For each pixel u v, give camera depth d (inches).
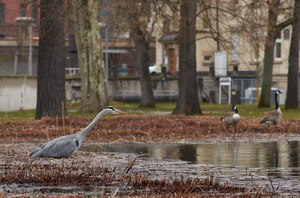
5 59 2770.7
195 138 1155.9
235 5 1862.7
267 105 2215.8
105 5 1956.2
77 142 775.7
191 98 1724.9
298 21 2032.5
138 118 1432.1
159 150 972.6
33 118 1581.0
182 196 563.5
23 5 1587.1
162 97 3011.8
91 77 1800.0
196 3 1704.0
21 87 2196.1
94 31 1793.8
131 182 647.8
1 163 801.6
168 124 1323.8
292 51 2117.4
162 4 1622.8
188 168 770.2
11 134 1156.5
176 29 1822.1
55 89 1486.2
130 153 927.7
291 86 2121.1
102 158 856.9
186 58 1694.1
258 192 597.6
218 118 1461.6
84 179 665.6
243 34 1708.9
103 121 1342.3
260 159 863.1
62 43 1494.8
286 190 613.3
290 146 1034.7
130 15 1792.6
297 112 1921.8
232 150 973.2
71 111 1918.1
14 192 606.5
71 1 1622.8
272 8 1774.1
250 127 1284.4
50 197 562.3
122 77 3038.9
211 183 637.9
